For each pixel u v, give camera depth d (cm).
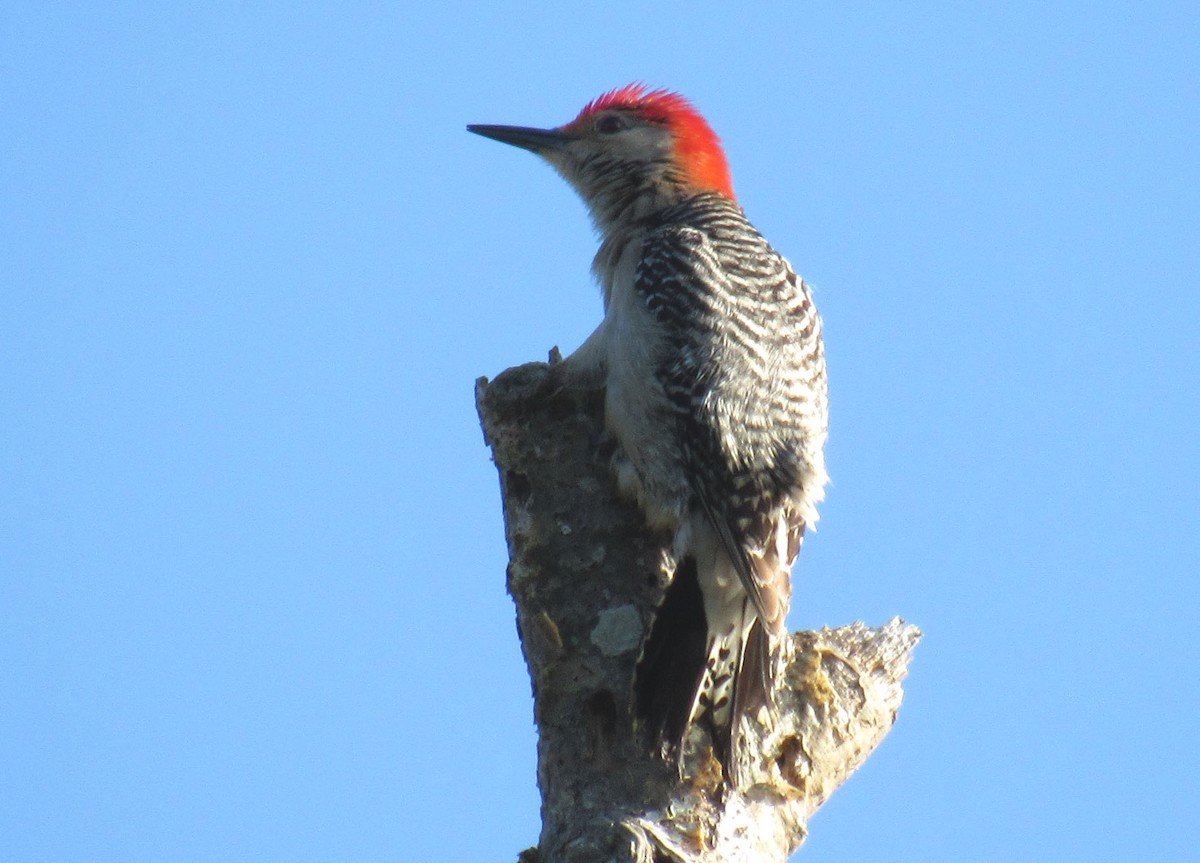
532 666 1024
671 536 1083
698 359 1092
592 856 915
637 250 1192
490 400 1118
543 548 1061
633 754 952
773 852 959
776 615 1026
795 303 1170
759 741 995
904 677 1103
